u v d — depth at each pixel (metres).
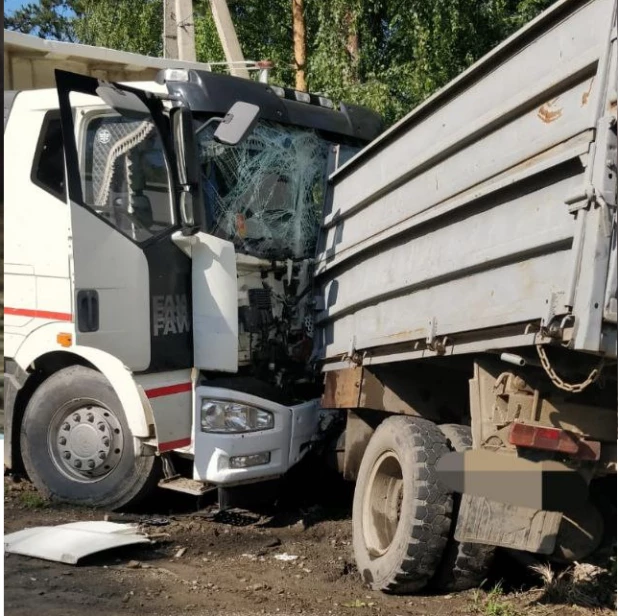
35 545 4.94
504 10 11.74
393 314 4.88
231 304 5.43
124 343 5.21
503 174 3.84
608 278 3.19
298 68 12.14
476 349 3.97
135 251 5.27
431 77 10.95
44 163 5.62
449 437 4.55
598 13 3.36
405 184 4.89
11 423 5.90
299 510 6.07
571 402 3.85
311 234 6.25
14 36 6.27
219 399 5.41
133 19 15.52
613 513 4.22
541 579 4.55
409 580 4.39
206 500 6.08
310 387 6.08
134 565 4.83
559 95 3.54
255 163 5.91
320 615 4.13
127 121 5.36
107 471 5.68
